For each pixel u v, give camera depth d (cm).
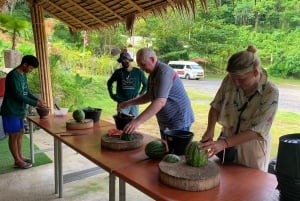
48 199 312
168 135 197
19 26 694
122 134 229
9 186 342
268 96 175
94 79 871
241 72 164
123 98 410
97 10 425
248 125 187
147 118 229
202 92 564
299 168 127
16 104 373
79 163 413
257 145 192
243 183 162
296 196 130
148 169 184
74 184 348
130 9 371
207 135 203
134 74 411
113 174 184
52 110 415
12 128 377
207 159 168
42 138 535
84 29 506
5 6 852
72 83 773
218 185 158
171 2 296
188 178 151
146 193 154
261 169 196
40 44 533
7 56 666
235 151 195
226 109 199
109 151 220
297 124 393
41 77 540
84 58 922
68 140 251
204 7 261
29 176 370
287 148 130
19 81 361
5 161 418
